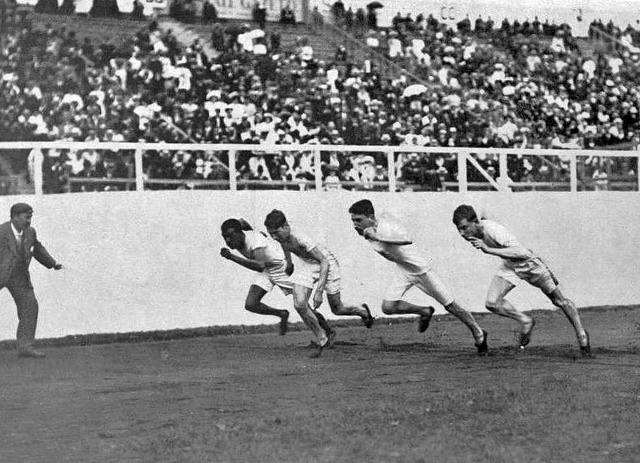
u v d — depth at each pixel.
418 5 31.03
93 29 26.59
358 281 20.48
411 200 21.17
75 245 18.02
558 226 22.80
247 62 26.81
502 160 22.28
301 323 19.56
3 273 14.68
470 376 11.42
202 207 19.05
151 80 25.20
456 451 7.06
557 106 30.52
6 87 23.72
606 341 15.48
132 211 18.48
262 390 10.76
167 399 10.32
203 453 7.25
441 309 21.12
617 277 23.47
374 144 26.16
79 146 17.94
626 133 31.42
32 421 9.26
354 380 11.35
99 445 7.89
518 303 22.16
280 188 20.89
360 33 30.17
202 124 24.70
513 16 32.25
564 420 8.24
